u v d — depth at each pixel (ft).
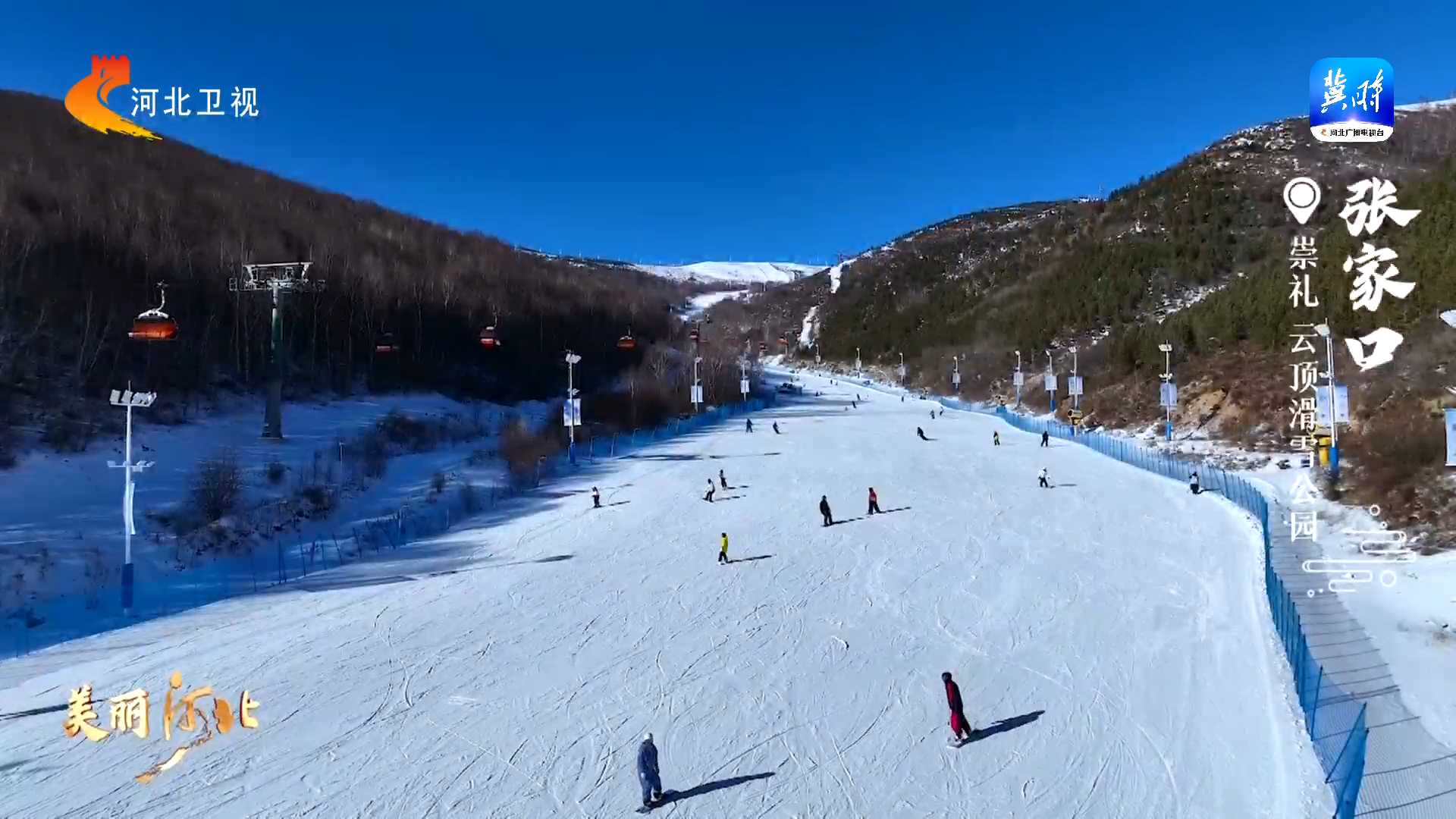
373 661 76.07
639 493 160.45
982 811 50.93
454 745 60.03
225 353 218.59
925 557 110.42
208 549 109.60
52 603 90.17
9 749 59.21
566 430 217.77
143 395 90.33
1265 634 77.00
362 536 123.13
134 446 148.05
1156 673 69.92
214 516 119.96
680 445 232.53
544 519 137.80
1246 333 222.69
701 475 179.93
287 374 222.48
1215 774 53.78
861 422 297.74
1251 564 100.17
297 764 57.36
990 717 63.36
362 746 59.88
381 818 50.80
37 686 70.28
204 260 238.68
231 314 229.86
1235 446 172.45
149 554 104.99
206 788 54.24
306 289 178.91
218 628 85.15
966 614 87.04
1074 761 56.29
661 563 109.50
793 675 72.02
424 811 51.60
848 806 51.72
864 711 64.95
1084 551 110.52
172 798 53.06
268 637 82.33
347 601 94.27
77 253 203.62
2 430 137.39
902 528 127.95
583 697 68.08
